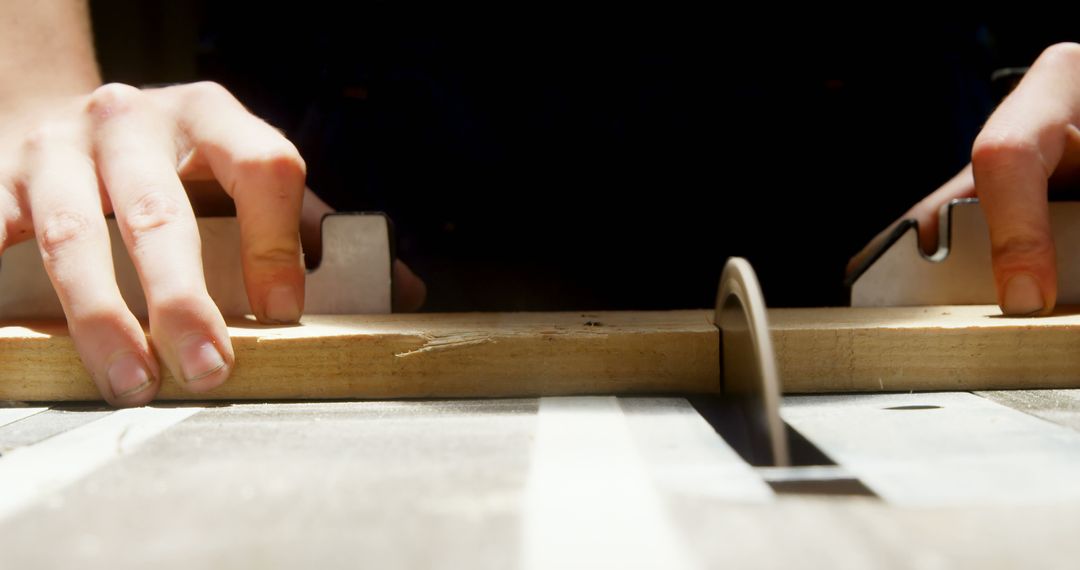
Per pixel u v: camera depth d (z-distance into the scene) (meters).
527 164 0.62
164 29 0.75
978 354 0.37
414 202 0.63
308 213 0.52
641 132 0.62
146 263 0.36
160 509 0.27
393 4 0.60
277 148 0.40
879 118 0.63
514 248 0.64
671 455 0.30
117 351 0.36
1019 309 0.41
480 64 0.61
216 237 0.44
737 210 0.64
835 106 0.63
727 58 0.62
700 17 0.61
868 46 0.62
